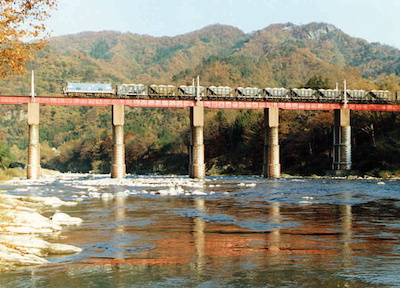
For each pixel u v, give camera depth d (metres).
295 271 21.62
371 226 34.88
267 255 24.94
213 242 28.53
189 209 46.47
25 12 45.81
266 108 136.75
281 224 35.91
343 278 20.45
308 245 27.56
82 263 23.19
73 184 97.88
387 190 77.38
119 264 23.06
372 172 131.38
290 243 28.20
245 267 22.39
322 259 23.95
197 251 25.98
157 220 38.06
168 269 22.06
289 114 181.12
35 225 32.59
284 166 170.00
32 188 82.88
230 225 35.38
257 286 19.41
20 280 20.19
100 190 76.81
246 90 139.88
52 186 89.94
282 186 90.00
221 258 24.28
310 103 139.38
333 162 142.12
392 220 38.19
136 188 82.38
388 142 140.50
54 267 22.41
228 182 107.06
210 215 41.56
